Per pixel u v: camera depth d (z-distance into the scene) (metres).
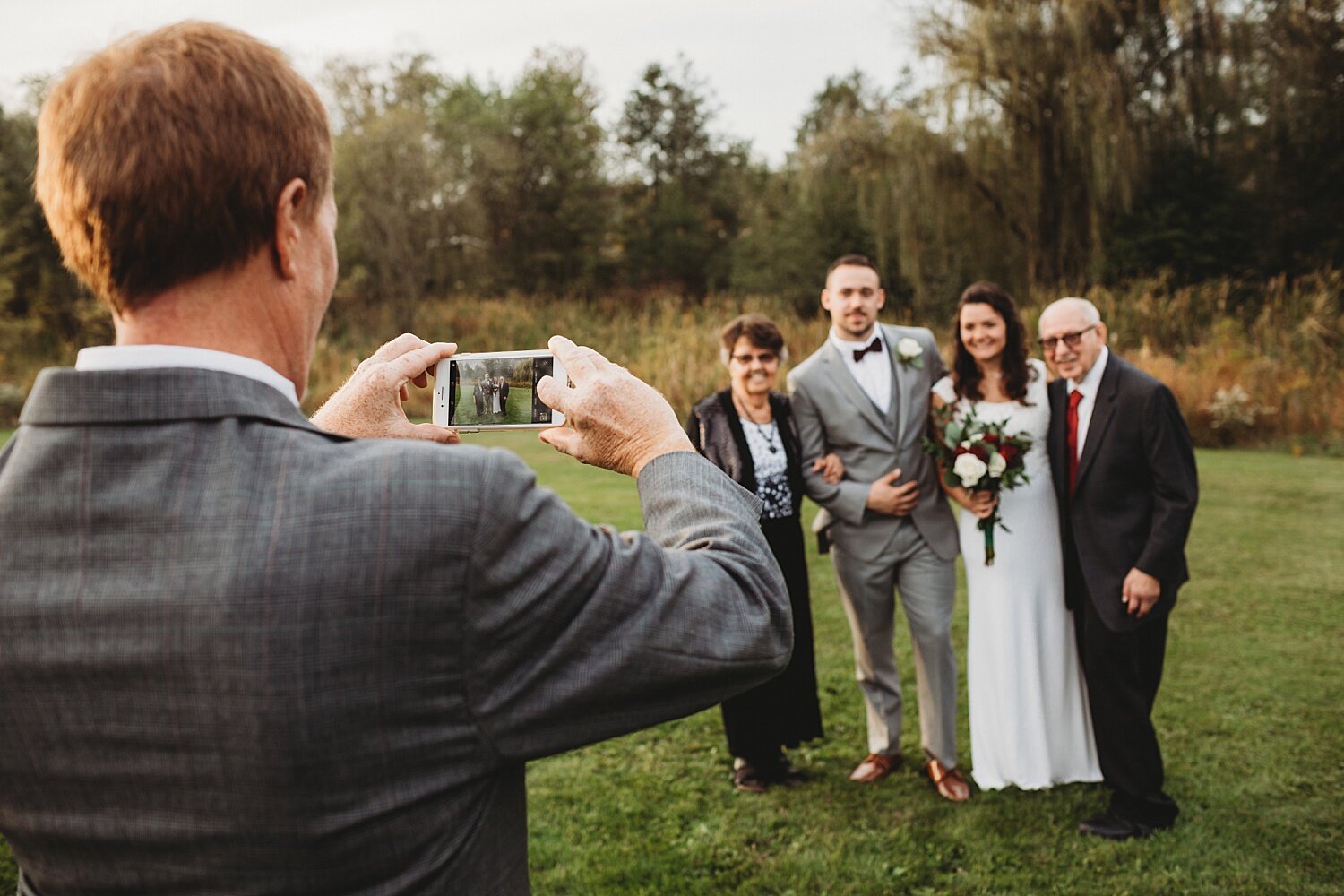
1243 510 7.89
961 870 2.91
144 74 0.71
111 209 0.70
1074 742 3.45
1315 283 15.86
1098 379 3.19
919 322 20.08
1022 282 20.70
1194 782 3.37
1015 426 3.37
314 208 0.79
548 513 0.72
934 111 20.06
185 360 0.72
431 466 0.70
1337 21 22.33
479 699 0.70
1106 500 3.08
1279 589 5.70
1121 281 20.02
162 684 0.65
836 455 3.63
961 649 4.85
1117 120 19.23
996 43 19.05
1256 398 12.17
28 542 0.69
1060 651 3.40
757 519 0.89
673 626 0.73
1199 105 20.44
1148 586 2.98
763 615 0.79
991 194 20.55
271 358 0.78
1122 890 2.76
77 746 0.68
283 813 0.65
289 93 0.75
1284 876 2.80
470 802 0.72
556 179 33.28
